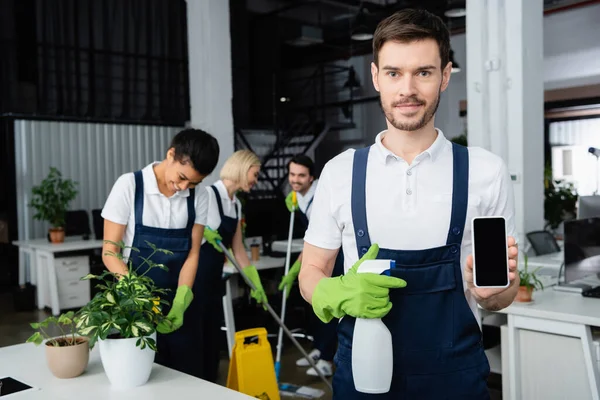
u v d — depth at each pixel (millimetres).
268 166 10023
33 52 7578
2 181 7504
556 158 8742
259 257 4934
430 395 1394
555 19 8703
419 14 1286
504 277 1257
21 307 6316
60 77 7789
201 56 7957
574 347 2723
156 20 8586
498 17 4773
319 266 1516
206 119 7957
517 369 2900
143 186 2332
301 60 11828
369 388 1287
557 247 4828
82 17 7949
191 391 1635
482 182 1394
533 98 4840
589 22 8336
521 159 4742
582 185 8445
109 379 1669
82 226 6875
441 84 1325
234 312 5133
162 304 2363
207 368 3143
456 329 1394
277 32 11023
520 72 4719
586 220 3316
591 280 3451
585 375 2695
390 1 10695
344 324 1462
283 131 10656
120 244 2070
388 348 1286
